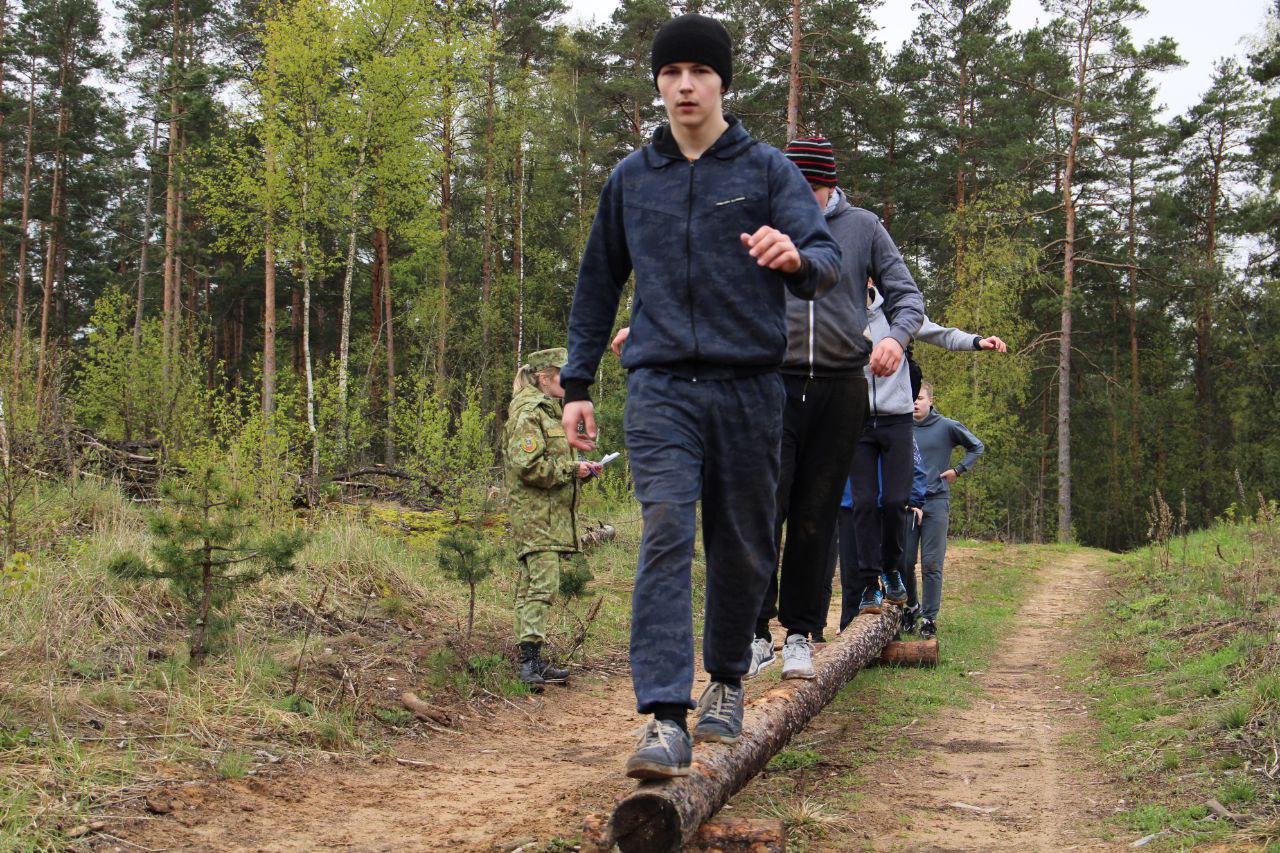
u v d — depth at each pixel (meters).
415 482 12.56
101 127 40.78
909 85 37.06
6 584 4.79
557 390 5.96
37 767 3.28
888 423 6.18
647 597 2.65
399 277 34.12
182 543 4.65
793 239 2.64
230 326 46.31
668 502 2.64
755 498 2.79
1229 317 36.66
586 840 2.64
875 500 6.18
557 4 34.66
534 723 5.03
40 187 42.81
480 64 21.36
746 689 5.32
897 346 4.05
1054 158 32.19
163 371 15.27
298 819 3.26
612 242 2.93
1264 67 32.28
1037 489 44.72
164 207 44.34
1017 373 26.52
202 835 3.02
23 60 39.44
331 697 4.70
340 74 19.98
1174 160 41.72
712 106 2.73
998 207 28.30
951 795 3.67
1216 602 7.49
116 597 5.11
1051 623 9.08
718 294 2.70
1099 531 47.09
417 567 7.72
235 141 20.41
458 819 3.35
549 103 35.88
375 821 3.30
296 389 14.95
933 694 5.59
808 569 4.19
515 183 37.31
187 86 28.28
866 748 4.40
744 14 23.38
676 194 2.75
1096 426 46.50
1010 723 4.96
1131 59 29.77
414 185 20.58
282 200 19.47
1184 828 3.10
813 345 4.06
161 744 3.72
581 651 6.67
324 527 7.87
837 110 31.72
